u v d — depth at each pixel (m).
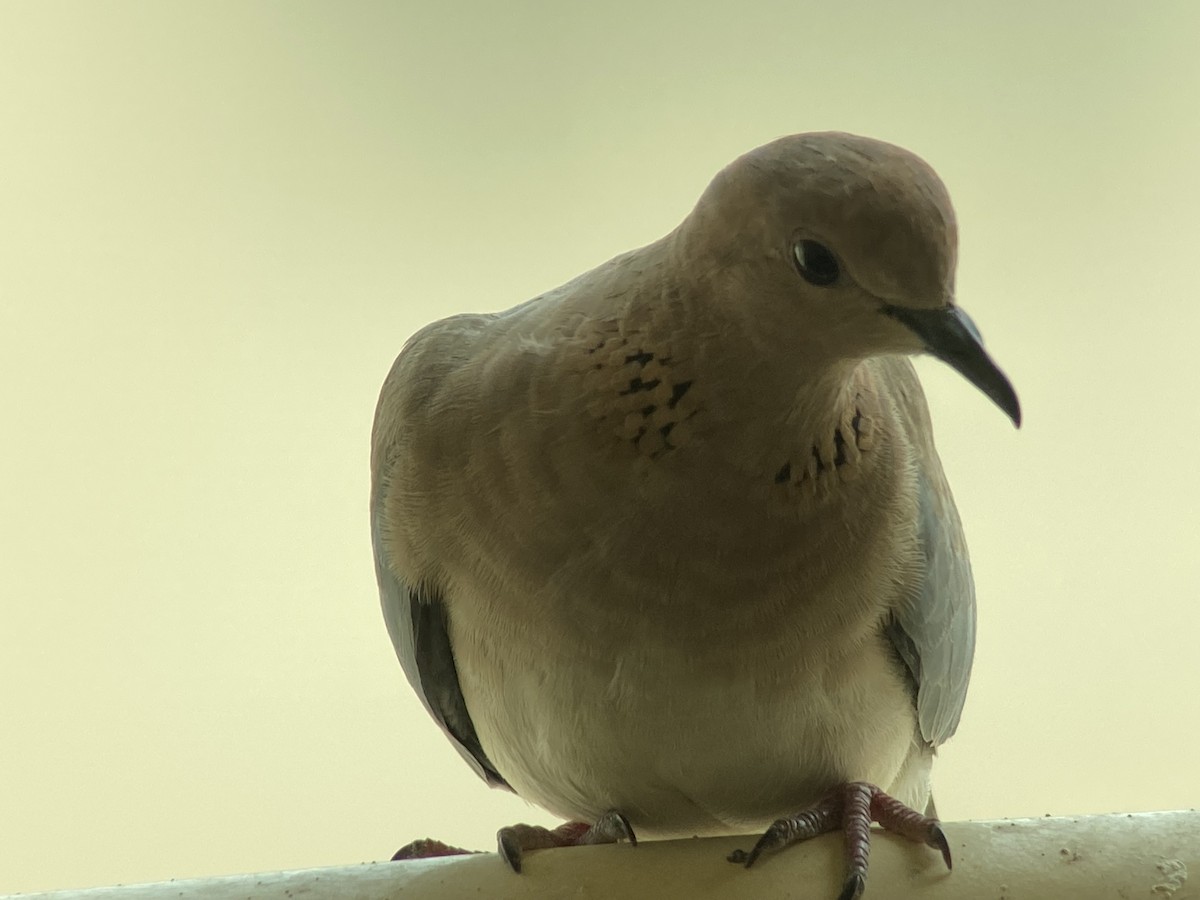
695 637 2.01
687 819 2.04
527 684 2.02
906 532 2.02
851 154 1.99
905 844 2.00
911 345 2.00
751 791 2.03
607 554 2.01
